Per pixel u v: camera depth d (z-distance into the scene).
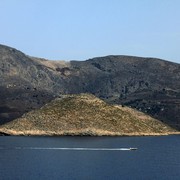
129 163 172.62
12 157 189.00
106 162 173.62
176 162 179.25
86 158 185.88
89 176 137.00
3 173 142.25
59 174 140.12
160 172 149.62
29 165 161.88
